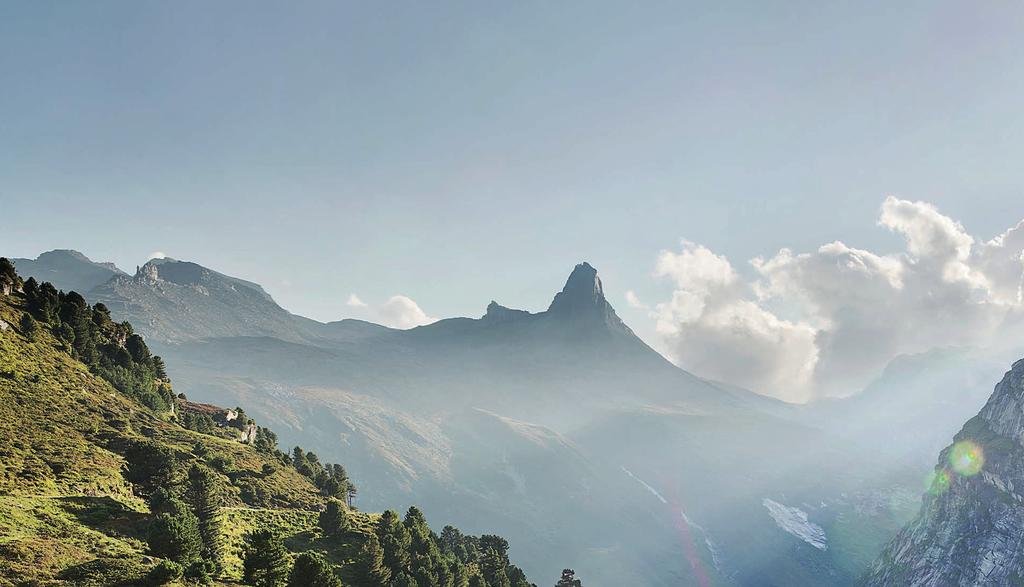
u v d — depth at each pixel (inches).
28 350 5029.5
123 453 3996.1
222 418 7165.4
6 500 2839.6
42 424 3964.1
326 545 4033.0
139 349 7140.8
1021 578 6815.9
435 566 4357.8
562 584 6850.4
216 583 2721.5
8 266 5994.1
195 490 3494.1
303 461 6446.9
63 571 2335.1
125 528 3029.0
